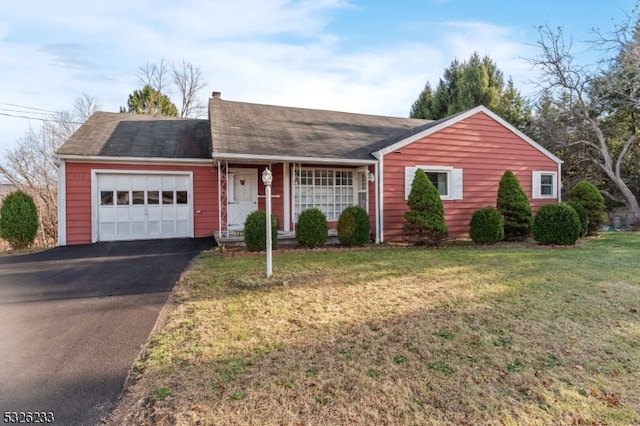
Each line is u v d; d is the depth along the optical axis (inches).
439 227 382.0
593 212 464.4
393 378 110.3
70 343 137.2
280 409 94.7
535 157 504.7
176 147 460.4
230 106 515.2
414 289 208.1
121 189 426.3
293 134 447.2
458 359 122.7
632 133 671.1
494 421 91.3
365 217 383.9
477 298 189.8
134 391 104.2
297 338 139.4
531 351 128.8
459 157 460.8
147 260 303.1
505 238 426.9
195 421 89.9
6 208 386.9
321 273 248.7
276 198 453.4
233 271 253.6
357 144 452.1
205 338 139.7
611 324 153.0
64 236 401.1
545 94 691.4
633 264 271.6
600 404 99.0
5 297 198.1
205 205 457.7
